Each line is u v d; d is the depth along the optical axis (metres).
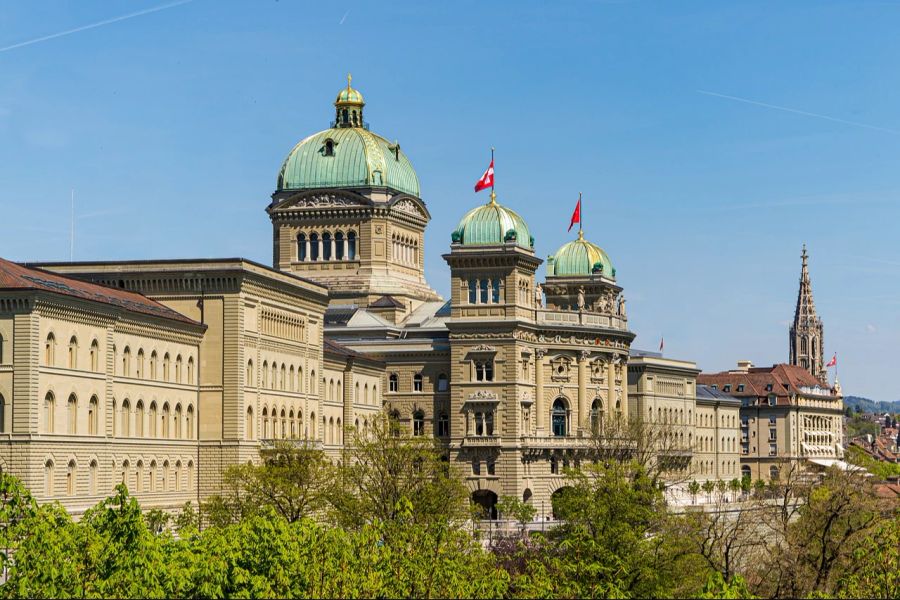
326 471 167.62
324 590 108.31
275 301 192.25
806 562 133.38
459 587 110.94
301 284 199.88
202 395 181.12
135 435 167.50
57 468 151.88
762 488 196.75
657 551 132.62
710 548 137.75
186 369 178.75
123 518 108.94
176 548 111.94
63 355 153.50
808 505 143.12
